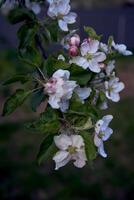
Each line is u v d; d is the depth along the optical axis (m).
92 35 0.57
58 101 0.50
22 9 0.62
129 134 2.44
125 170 1.97
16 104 0.54
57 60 0.53
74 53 0.55
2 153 2.14
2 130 2.46
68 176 1.90
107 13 6.34
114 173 1.94
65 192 1.78
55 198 1.75
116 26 6.35
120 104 3.01
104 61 0.57
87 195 1.77
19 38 0.62
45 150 0.52
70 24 0.63
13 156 2.13
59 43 0.62
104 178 1.90
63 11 0.60
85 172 1.94
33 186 1.82
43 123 0.51
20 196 1.75
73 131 0.51
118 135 2.43
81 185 1.82
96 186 1.82
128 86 3.65
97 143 0.51
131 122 2.65
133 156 2.14
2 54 2.77
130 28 6.35
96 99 0.57
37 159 0.52
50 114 0.51
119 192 1.79
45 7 0.65
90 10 6.31
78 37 0.56
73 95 0.52
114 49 0.58
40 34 0.63
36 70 0.54
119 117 2.76
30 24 0.62
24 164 2.02
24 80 0.53
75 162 0.51
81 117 0.51
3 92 2.65
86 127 0.51
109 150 2.21
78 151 0.51
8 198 1.74
